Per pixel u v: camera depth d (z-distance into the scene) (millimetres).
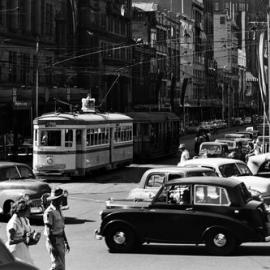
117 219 20703
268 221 20141
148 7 147000
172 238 20172
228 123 162625
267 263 18547
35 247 22500
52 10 92750
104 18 110812
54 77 91812
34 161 45844
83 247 22031
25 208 14695
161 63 145000
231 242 19672
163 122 69062
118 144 53625
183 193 20250
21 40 83750
